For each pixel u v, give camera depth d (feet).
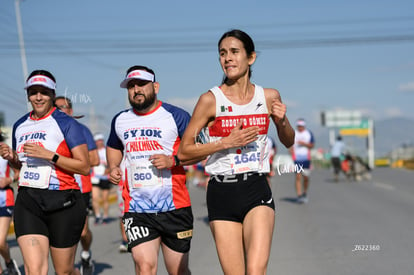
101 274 36.50
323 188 103.96
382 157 278.46
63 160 24.99
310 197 84.89
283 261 37.78
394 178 133.69
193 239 48.55
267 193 21.58
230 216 21.49
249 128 20.49
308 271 34.71
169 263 26.76
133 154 26.09
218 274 35.04
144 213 25.67
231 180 21.42
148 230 25.80
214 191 21.70
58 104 35.73
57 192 25.29
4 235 34.71
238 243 21.49
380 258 38.04
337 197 84.28
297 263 37.04
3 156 26.09
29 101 25.82
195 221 60.85
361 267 35.40
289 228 52.60
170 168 25.55
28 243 24.81
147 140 25.93
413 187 103.45
